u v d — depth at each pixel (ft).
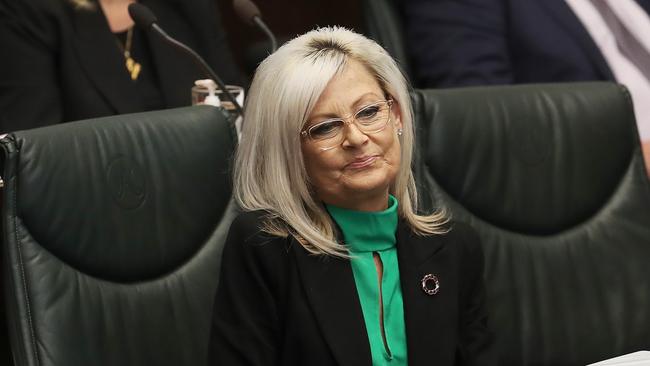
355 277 18.17
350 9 48.75
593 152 24.06
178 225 21.31
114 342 19.94
